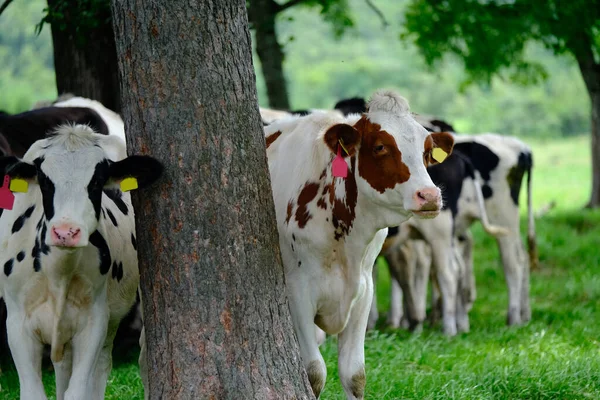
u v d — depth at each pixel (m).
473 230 23.77
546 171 48.28
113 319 8.34
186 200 7.04
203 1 6.95
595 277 16.95
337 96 90.56
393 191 7.38
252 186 7.23
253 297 7.19
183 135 7.00
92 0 12.08
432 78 87.81
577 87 80.25
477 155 14.98
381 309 16.84
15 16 75.38
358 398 8.09
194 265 7.05
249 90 7.26
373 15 99.62
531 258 15.48
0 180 7.30
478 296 17.19
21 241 7.69
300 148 8.38
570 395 9.33
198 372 7.07
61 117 12.12
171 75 6.96
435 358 11.19
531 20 19.92
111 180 7.34
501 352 11.31
